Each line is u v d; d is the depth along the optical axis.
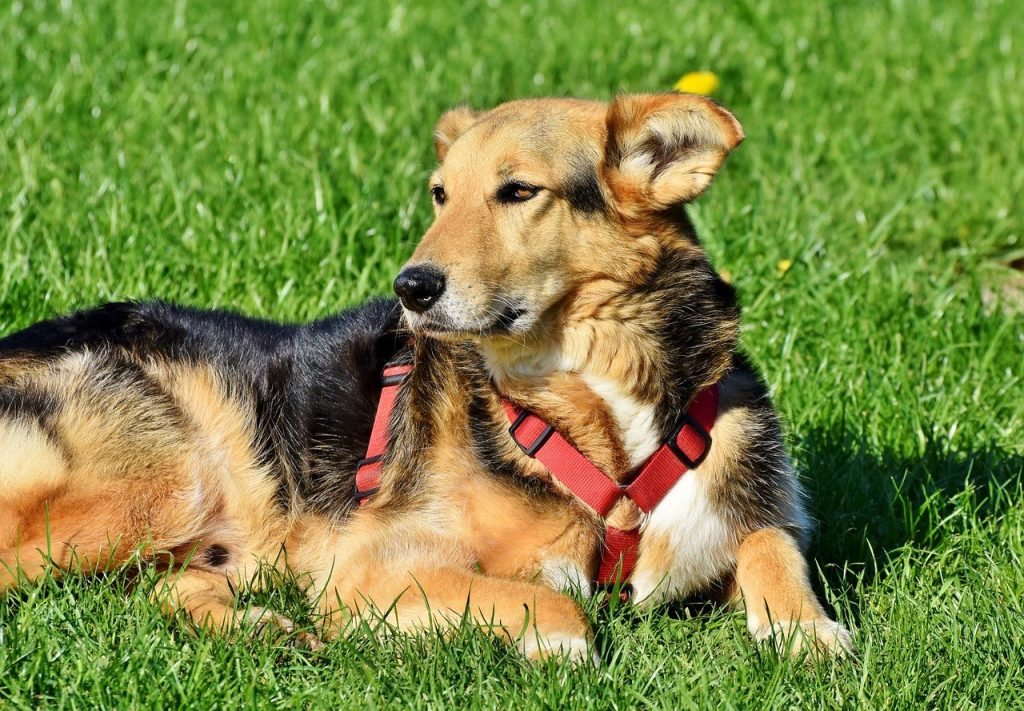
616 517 7.97
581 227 7.96
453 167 8.27
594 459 8.01
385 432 8.41
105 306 9.52
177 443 8.71
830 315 12.62
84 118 16.72
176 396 8.92
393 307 9.26
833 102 19.30
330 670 7.05
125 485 8.49
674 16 23.58
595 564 8.02
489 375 8.12
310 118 16.81
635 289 7.96
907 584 8.25
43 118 16.28
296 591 8.27
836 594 8.39
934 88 19.75
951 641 7.35
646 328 7.96
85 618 7.40
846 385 11.37
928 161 17.12
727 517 8.04
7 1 21.94
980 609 7.75
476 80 19.31
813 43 22.22
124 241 13.07
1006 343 12.30
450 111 9.50
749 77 20.53
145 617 7.34
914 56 21.56
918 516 9.23
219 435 8.91
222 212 13.86
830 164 17.22
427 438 8.12
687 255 8.12
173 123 16.78
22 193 13.67
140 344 9.14
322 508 8.63
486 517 7.81
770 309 12.77
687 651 7.46
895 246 15.41
